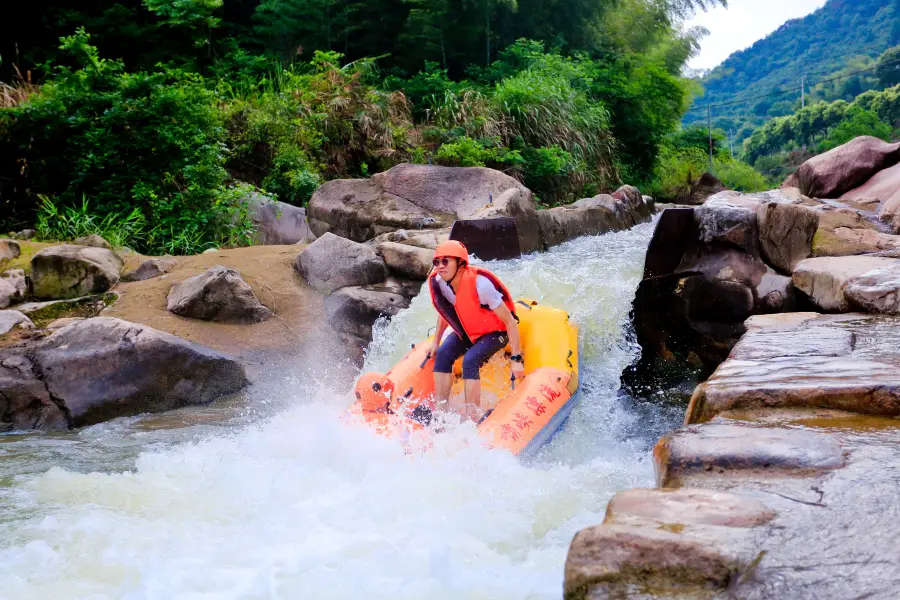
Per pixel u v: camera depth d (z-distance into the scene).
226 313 7.19
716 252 6.88
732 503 2.15
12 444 5.14
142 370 6.03
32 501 3.80
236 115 13.15
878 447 2.56
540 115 16.31
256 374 6.66
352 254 7.89
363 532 3.26
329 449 4.19
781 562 1.83
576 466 4.54
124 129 10.11
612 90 20.69
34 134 10.02
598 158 17.92
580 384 5.64
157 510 3.63
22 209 10.01
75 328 6.19
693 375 6.89
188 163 10.27
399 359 6.27
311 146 13.35
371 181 10.73
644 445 5.29
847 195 9.97
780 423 2.92
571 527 3.29
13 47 14.54
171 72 11.03
